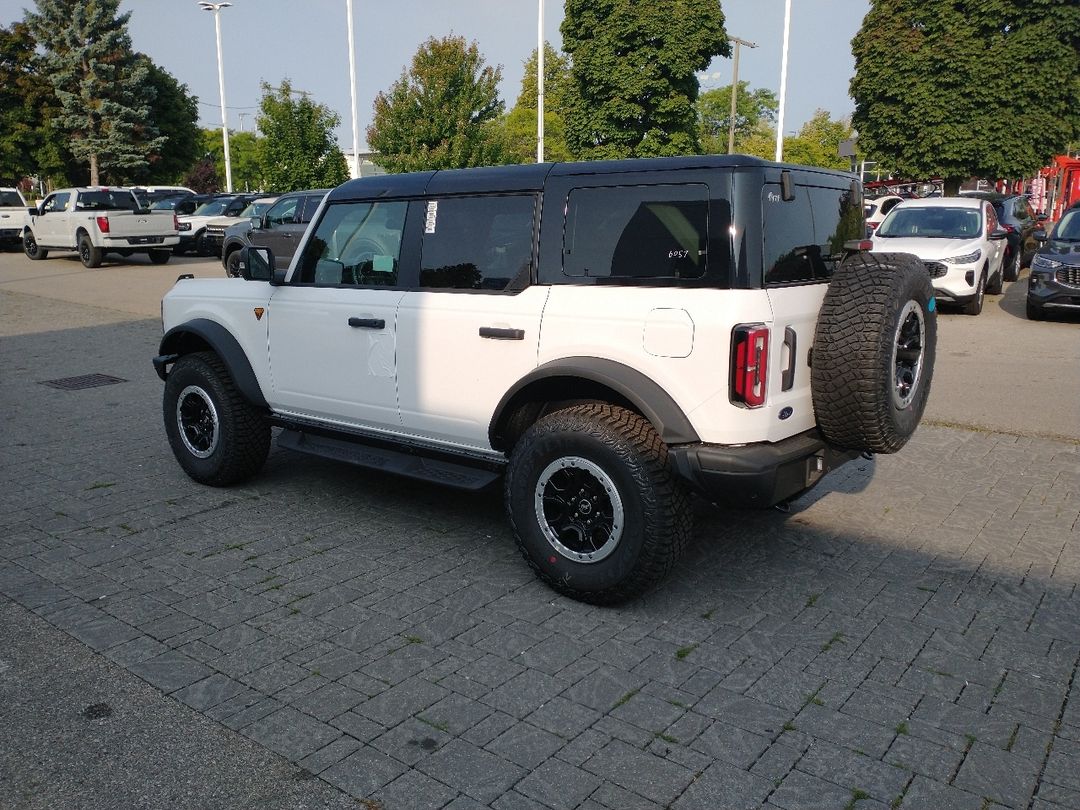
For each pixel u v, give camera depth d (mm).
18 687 3484
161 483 6055
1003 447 6801
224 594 4324
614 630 3947
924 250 13148
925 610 4137
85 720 3268
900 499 5680
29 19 41406
